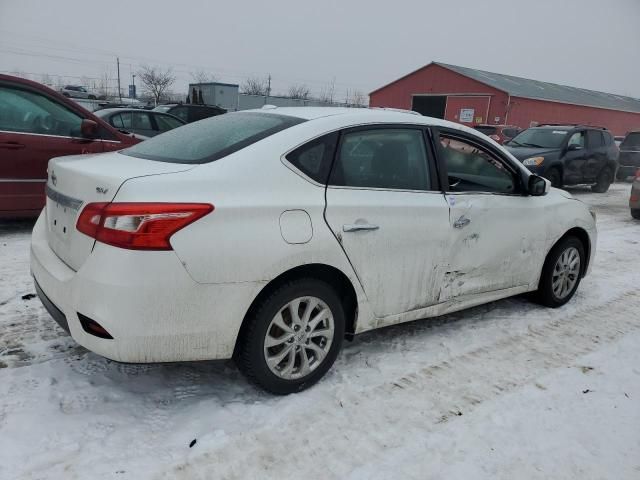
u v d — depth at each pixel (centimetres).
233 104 3678
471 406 311
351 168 317
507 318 444
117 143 641
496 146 403
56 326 375
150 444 259
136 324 248
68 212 277
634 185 968
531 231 421
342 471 252
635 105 4509
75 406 283
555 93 3616
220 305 264
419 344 384
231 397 302
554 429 295
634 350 398
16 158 570
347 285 319
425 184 353
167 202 250
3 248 547
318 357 312
